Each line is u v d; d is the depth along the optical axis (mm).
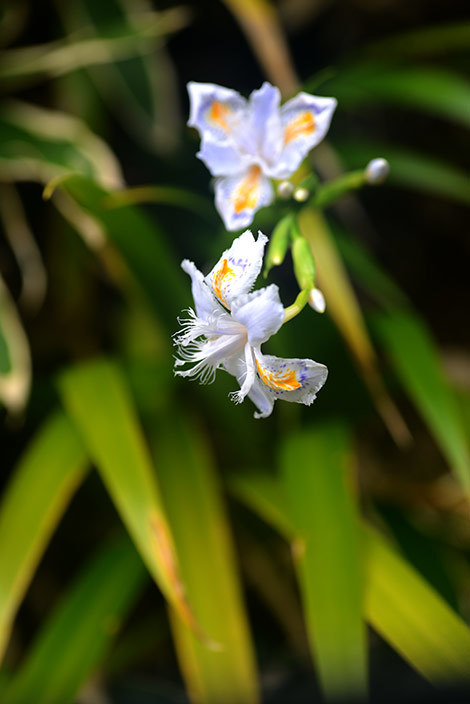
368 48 771
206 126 662
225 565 719
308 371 617
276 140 661
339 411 780
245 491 761
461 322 1115
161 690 834
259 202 663
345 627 689
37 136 802
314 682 826
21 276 909
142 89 861
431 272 1137
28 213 890
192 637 705
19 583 701
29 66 840
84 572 760
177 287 750
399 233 1112
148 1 857
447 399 727
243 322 618
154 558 685
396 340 750
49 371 935
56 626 733
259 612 876
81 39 850
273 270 888
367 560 717
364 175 670
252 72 1021
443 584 775
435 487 844
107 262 776
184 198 750
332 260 732
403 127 1064
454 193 795
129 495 701
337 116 1045
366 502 810
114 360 772
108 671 832
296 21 1017
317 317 753
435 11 1021
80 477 735
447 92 745
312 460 746
